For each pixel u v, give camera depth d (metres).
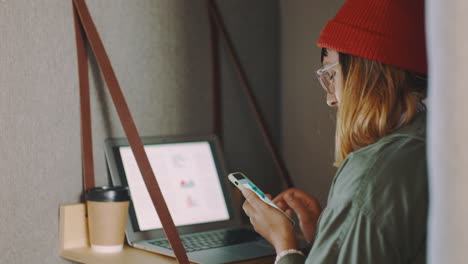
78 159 1.21
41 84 1.14
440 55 0.31
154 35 1.34
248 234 1.29
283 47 1.60
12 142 1.10
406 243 0.75
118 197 1.13
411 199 0.75
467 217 0.30
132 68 1.30
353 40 0.83
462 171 0.30
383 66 0.82
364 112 0.83
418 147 0.79
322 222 0.82
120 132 1.30
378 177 0.77
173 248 1.02
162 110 1.36
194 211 1.32
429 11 0.32
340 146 0.88
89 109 1.21
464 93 0.30
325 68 0.92
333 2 1.43
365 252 0.75
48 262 1.15
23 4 1.11
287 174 1.49
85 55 1.21
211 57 1.46
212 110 1.47
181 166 1.34
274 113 1.60
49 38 1.15
